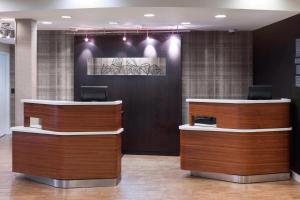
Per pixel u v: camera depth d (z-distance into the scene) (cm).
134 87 862
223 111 616
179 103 851
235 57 880
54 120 577
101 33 861
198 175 654
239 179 607
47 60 905
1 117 1027
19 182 609
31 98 686
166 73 852
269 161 620
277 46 713
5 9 613
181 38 862
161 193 555
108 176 589
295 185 600
